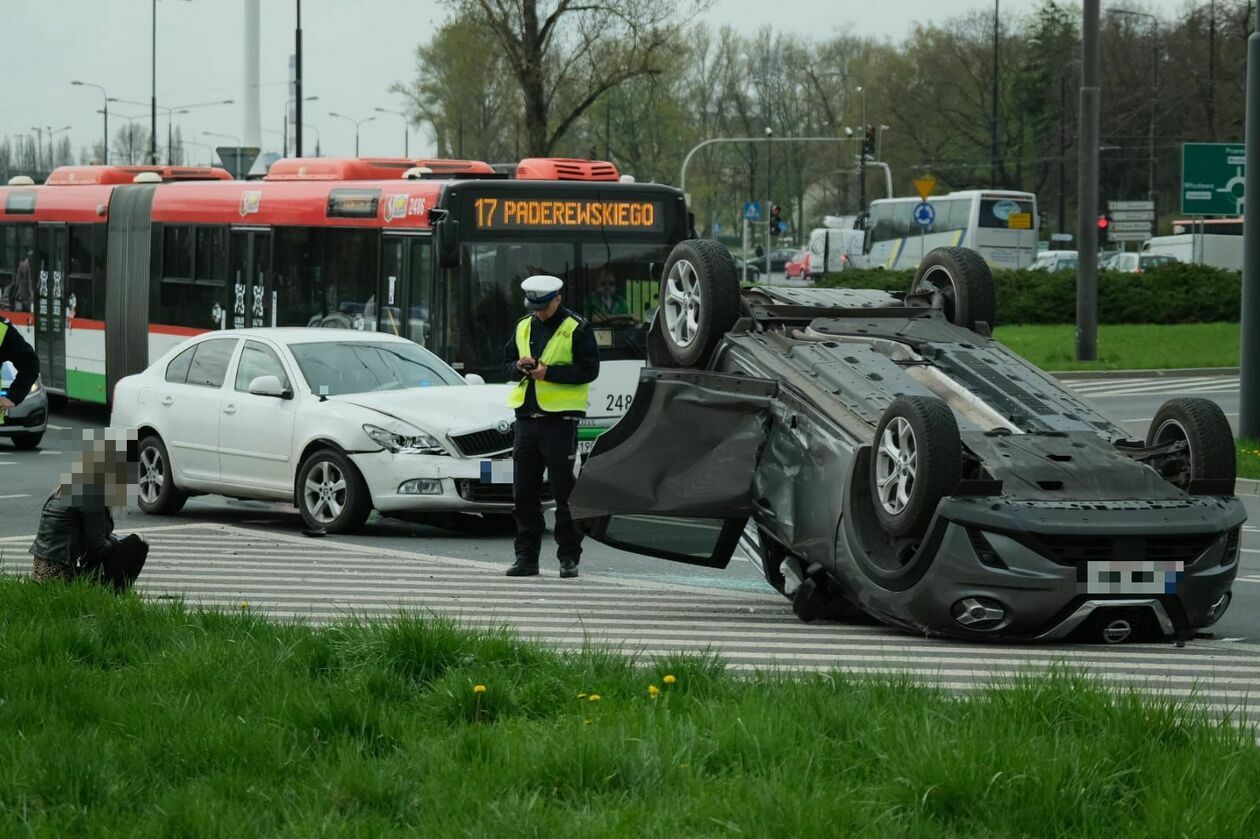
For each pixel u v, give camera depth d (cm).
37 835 575
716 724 696
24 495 1919
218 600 1153
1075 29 9912
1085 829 584
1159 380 3641
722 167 10675
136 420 1767
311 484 1600
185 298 2523
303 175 2339
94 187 2777
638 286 2064
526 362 1284
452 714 756
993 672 912
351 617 931
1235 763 636
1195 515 1008
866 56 10688
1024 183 10219
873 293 1292
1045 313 4941
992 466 1028
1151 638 1026
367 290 2138
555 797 624
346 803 616
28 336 2953
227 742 682
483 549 1517
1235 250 7950
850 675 806
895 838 567
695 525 1189
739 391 1153
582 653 866
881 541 1059
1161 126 9500
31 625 895
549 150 4447
